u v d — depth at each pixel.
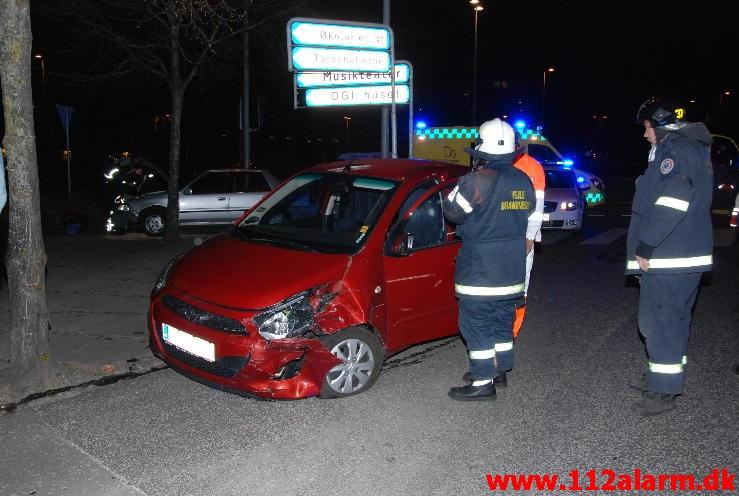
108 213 14.41
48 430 4.54
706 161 4.55
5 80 4.88
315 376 4.75
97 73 13.17
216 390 5.24
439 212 5.79
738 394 5.18
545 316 7.48
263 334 4.56
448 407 4.93
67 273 9.39
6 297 7.81
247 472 4.00
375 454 4.22
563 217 12.50
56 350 6.09
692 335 6.74
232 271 5.03
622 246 12.29
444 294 5.70
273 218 6.04
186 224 13.85
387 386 5.33
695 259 4.55
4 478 3.92
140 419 4.71
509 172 4.77
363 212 5.64
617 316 7.50
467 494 3.77
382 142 10.86
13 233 5.04
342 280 4.91
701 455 4.20
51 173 27.05
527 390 5.27
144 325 6.89
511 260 4.79
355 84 10.38
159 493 3.78
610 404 4.99
